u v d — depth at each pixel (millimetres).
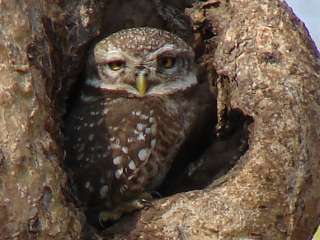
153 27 12867
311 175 10711
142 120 11719
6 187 9461
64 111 11828
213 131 12141
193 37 12625
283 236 10516
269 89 10805
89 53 12211
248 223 10328
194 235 10273
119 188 11406
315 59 11234
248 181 10469
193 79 12461
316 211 10891
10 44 9875
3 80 9734
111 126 11648
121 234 10484
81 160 11594
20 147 9617
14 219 9453
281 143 10594
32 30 10141
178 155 12203
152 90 12078
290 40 11086
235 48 11219
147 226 10445
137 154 11492
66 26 11312
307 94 10867
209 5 12188
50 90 10445
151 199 11188
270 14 11219
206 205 10375
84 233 10297
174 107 12109
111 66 12148
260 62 10945
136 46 12125
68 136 11844
